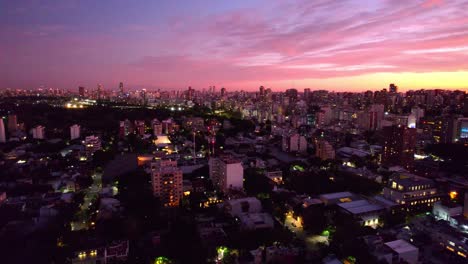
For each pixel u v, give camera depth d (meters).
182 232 167.62
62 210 199.00
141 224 181.75
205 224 180.88
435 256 151.25
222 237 164.00
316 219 176.75
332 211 195.75
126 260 148.62
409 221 190.88
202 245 156.88
